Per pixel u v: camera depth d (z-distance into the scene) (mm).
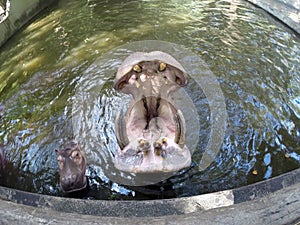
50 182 2219
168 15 3680
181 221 1379
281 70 2902
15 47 3324
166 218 1396
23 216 1442
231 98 2650
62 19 3674
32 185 2203
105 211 1489
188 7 3826
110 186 2168
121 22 3584
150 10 3779
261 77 2834
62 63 3082
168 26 3492
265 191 1522
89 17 3684
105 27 3520
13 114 2672
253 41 3238
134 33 3408
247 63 2979
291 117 2527
